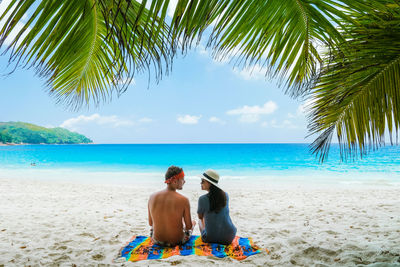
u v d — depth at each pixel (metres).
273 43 1.71
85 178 14.78
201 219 3.49
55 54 1.57
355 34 2.02
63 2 1.19
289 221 5.29
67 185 11.27
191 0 1.11
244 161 30.94
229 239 3.42
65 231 4.43
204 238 3.47
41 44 1.25
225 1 1.24
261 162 29.22
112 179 14.44
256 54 1.71
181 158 37.12
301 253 3.31
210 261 2.98
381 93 2.22
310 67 2.12
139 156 42.19
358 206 6.56
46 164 26.62
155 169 21.41
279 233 4.34
